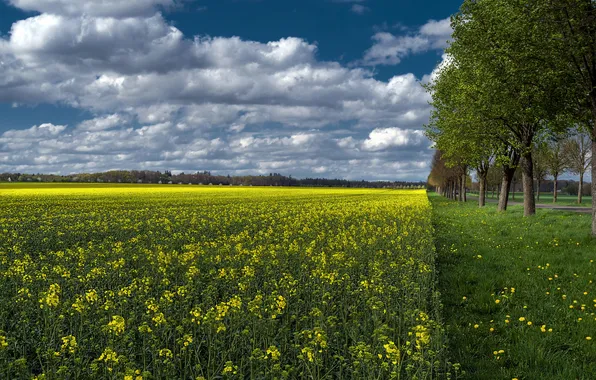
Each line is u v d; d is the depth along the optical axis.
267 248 16.52
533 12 18.83
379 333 7.74
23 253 16.78
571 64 20.47
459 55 29.97
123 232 22.12
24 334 8.25
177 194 64.25
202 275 12.26
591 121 22.62
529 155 31.17
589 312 10.53
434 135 42.28
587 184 115.38
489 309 10.97
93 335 8.44
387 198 58.97
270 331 8.24
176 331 8.59
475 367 7.98
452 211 44.44
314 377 6.77
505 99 23.59
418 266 13.26
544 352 8.43
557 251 17.64
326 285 11.27
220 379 7.07
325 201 50.00
